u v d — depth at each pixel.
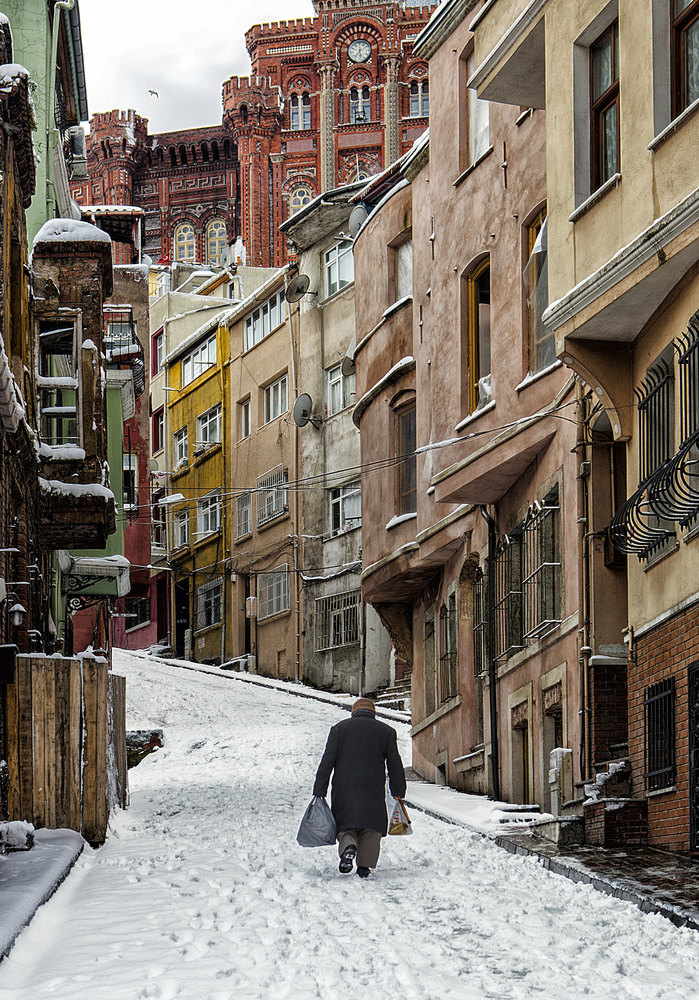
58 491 20.95
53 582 27.83
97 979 7.82
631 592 15.16
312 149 97.50
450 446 21.77
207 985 7.55
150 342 64.94
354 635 45.34
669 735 13.62
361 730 12.77
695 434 11.61
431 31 23.28
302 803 21.84
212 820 19.38
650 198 13.29
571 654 17.14
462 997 7.14
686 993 7.33
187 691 46.75
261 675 51.22
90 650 16.67
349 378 47.19
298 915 10.00
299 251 50.44
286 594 49.78
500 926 9.39
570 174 15.28
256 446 53.81
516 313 19.66
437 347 22.94
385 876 12.48
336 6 97.38
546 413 18.08
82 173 36.78
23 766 15.19
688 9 13.03
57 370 27.97
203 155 101.94
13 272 18.84
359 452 46.44
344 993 7.24
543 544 18.69
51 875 11.67
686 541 13.22
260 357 53.94
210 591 57.06
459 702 24.25
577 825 14.62
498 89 18.48
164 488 62.34
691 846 12.73
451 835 16.97
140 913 10.34
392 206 28.75
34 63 27.67
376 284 29.36
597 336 14.91
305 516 48.75
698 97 12.85
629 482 15.00
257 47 98.88
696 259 12.86
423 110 96.38
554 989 7.43
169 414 62.94
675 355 13.57
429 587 27.31
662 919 9.63
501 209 20.45
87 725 16.27
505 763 20.92
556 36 15.92
